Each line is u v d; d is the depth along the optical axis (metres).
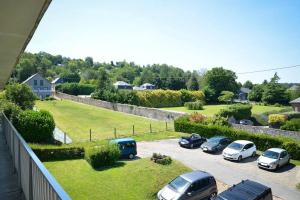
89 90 98.81
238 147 27.83
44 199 4.73
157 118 50.47
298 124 40.56
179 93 82.25
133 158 26.05
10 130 12.88
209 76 99.94
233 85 101.50
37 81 93.62
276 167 24.52
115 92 69.19
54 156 23.98
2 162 11.59
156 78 116.56
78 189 17.62
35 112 26.94
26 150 6.66
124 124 44.31
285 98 94.31
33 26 6.37
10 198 7.60
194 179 16.58
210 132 35.44
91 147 23.88
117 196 16.83
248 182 15.30
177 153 29.02
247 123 53.25
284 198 18.75
